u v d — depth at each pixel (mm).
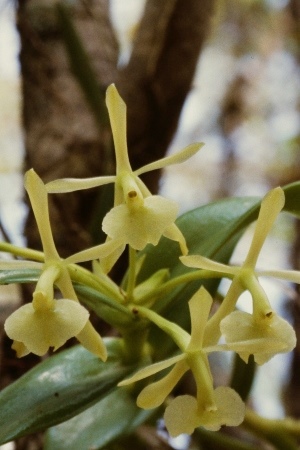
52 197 227
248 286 159
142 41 237
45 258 160
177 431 156
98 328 213
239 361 206
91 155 236
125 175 162
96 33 259
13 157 340
